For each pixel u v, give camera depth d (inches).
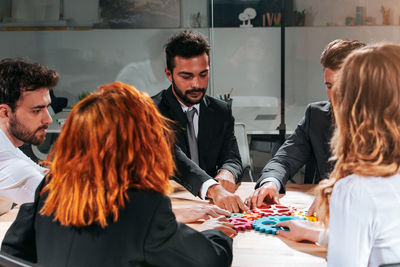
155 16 183.8
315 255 43.9
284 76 175.8
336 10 170.4
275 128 174.7
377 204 29.6
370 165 30.5
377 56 30.9
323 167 71.2
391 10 167.9
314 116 72.4
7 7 186.4
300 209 58.0
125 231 31.3
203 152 75.5
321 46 173.0
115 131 31.9
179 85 69.8
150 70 188.1
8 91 54.8
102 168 31.7
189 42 67.6
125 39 186.2
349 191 30.7
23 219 36.4
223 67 179.3
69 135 32.5
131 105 33.2
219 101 79.0
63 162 32.5
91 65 188.5
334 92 34.4
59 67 188.9
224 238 38.9
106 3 184.1
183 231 33.6
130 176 32.8
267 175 66.9
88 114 32.1
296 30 173.0
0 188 55.9
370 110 30.9
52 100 181.0
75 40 187.3
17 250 35.6
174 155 65.8
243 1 175.0
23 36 187.6
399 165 30.5
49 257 32.8
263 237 49.1
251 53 177.8
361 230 30.0
